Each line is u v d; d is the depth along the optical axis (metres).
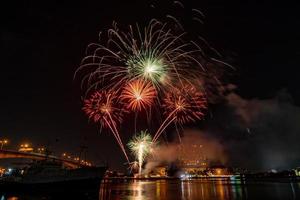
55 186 67.06
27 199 54.91
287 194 63.31
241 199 54.72
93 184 65.06
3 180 70.94
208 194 66.56
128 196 62.34
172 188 91.62
